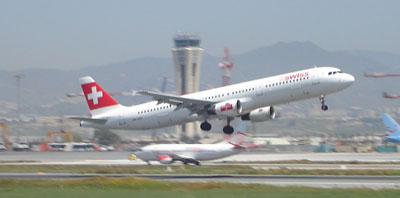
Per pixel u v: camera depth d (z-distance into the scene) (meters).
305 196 135.75
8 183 170.25
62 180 178.12
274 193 141.50
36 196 139.38
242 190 147.75
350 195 137.38
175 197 136.12
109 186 161.25
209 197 135.38
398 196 136.12
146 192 145.75
